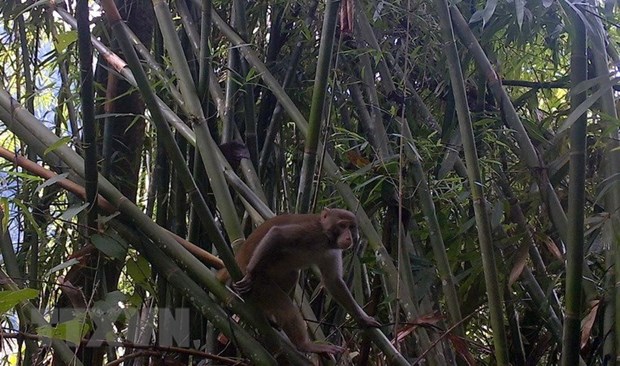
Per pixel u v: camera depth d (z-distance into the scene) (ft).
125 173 13.43
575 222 9.53
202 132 10.41
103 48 11.98
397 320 10.59
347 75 14.52
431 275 12.26
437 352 11.35
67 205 13.26
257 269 10.33
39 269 13.79
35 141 10.09
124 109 13.65
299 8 15.42
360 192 13.98
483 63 12.80
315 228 11.27
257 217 12.15
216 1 15.72
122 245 9.72
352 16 11.07
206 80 10.54
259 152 14.99
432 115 15.49
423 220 13.35
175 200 13.21
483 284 12.89
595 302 11.23
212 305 9.83
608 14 13.10
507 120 12.44
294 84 15.65
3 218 10.19
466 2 15.25
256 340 10.00
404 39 14.99
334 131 14.74
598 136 12.01
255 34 16.62
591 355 11.98
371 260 12.50
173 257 9.81
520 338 13.07
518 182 14.01
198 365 12.10
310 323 12.12
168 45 10.78
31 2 14.51
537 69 17.29
